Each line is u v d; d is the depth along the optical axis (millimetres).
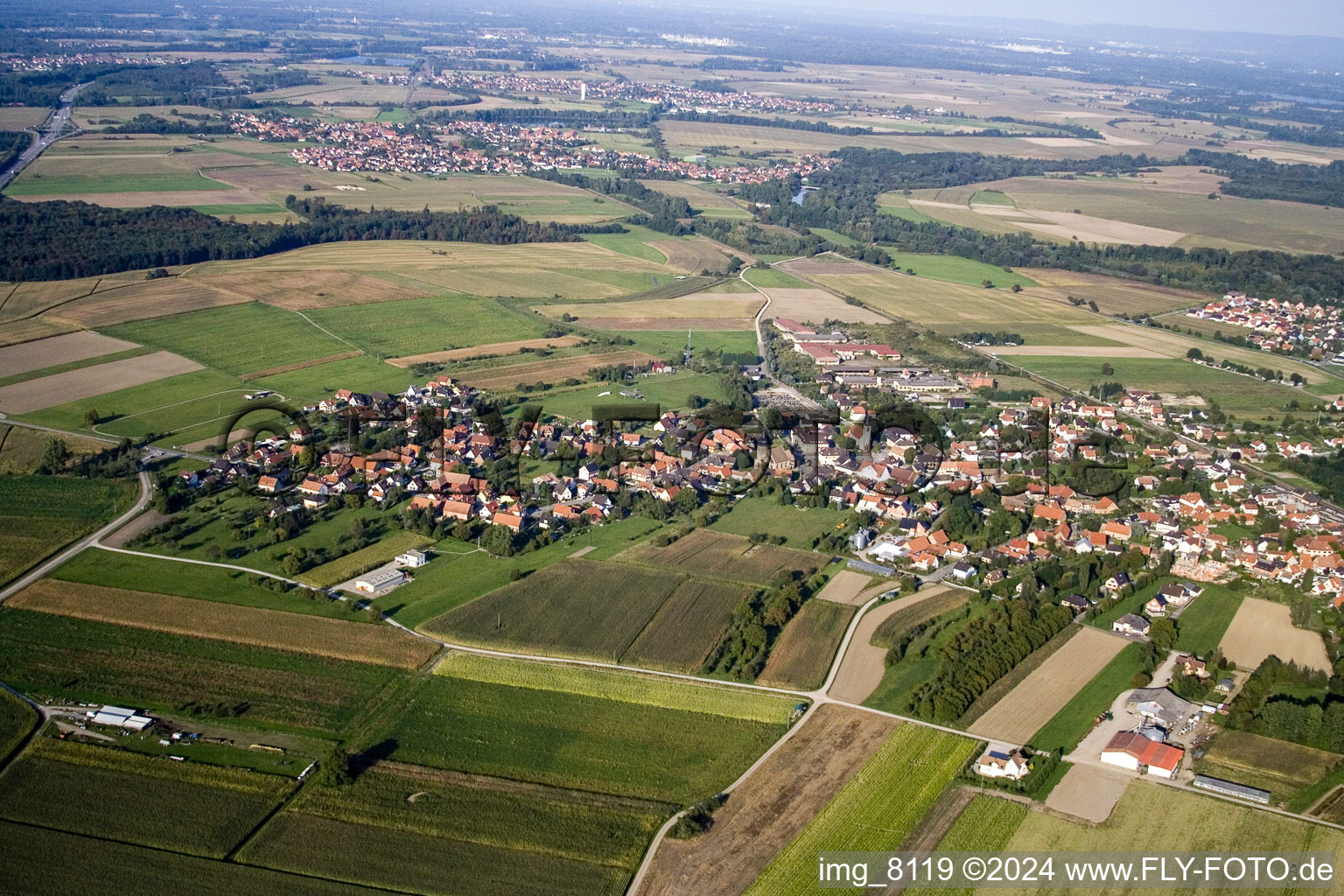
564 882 125250
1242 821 138000
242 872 124938
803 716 159375
